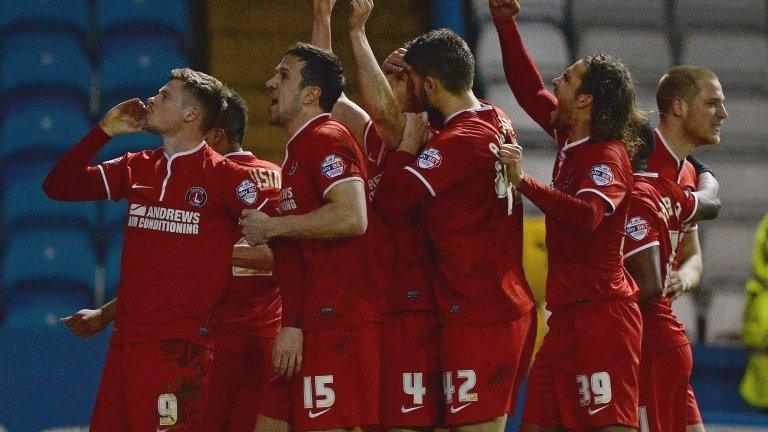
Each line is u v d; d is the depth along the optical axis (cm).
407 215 1585
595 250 1577
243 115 1883
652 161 1836
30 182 3325
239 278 1833
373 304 1499
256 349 1844
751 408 2842
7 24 3647
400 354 1569
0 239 3291
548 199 1473
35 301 3075
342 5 3672
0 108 3500
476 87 3603
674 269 1939
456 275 1520
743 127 3747
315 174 1475
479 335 1516
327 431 1461
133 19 3669
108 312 1728
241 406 1847
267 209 1552
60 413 2325
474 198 1519
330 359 1467
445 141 1497
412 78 1584
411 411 1559
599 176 1539
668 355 1769
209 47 3647
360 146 1656
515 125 3541
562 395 1595
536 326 1587
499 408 1513
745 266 3444
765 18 3991
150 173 1561
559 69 3703
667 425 1767
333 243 1485
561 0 3888
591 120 1600
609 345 1572
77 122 3462
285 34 3706
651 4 3944
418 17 3766
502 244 1535
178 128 1565
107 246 3209
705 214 1853
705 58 3866
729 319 3291
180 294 1527
